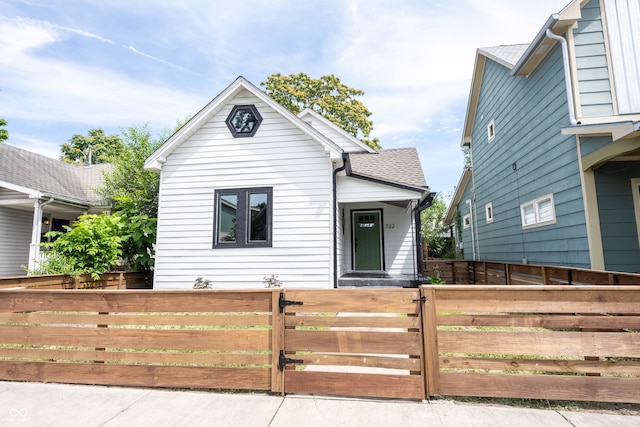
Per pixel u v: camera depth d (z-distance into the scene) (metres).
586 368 2.88
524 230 8.59
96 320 3.55
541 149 7.52
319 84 23.08
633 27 6.09
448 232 20.66
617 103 5.95
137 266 9.56
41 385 3.44
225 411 2.83
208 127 8.47
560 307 2.95
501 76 9.99
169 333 3.42
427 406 2.87
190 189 8.36
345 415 2.73
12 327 3.66
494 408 2.83
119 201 11.34
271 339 3.27
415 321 3.09
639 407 2.81
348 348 3.14
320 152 8.00
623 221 5.78
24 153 13.42
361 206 10.66
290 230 7.92
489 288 3.02
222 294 3.38
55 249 8.02
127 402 3.03
